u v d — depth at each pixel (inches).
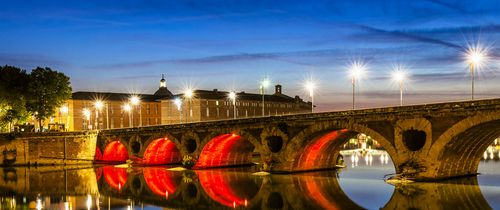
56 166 5251.0
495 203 2532.0
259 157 5738.2
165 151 5157.5
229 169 4466.0
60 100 6205.7
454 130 2723.9
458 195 2699.3
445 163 2960.1
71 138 5487.2
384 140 3043.8
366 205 2689.5
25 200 3070.9
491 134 2952.8
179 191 3361.2
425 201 2605.8
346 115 3248.0
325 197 2947.8
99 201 3016.7
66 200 3061.0
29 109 6003.9
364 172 4013.3
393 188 2999.5
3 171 4766.2
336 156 4153.5
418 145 2950.3
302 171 3895.2
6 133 5310.0
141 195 3225.9
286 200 2906.0
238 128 3986.2
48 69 6117.1
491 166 4443.9
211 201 2967.5
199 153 4372.5
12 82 5772.6
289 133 3646.7
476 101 2637.8
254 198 3004.4
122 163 5575.8
